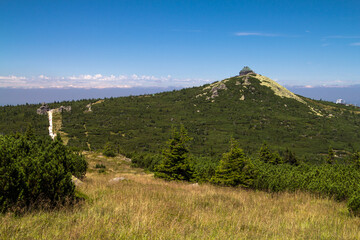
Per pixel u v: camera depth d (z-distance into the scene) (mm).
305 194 13188
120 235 4500
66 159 10992
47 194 6332
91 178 18609
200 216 6801
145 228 4988
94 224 4961
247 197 12094
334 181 13797
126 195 9359
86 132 190000
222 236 5129
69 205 6508
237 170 18109
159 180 21797
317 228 6434
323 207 10016
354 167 20547
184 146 22875
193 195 11094
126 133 193625
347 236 5848
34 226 4719
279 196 13062
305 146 160750
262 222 6754
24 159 6453
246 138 182000
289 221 7121
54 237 4172
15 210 5500
